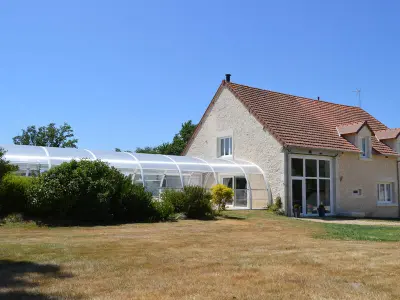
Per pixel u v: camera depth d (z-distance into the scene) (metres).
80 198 16.25
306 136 26.62
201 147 31.66
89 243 11.22
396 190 30.86
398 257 9.84
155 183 23.47
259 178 26.03
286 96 31.52
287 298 6.41
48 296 6.29
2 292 6.46
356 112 34.75
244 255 9.98
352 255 10.08
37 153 20.34
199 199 20.00
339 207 26.67
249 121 27.48
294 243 12.25
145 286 6.98
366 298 6.47
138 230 14.53
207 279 7.52
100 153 22.56
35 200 15.66
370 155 28.92
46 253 9.59
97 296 6.38
